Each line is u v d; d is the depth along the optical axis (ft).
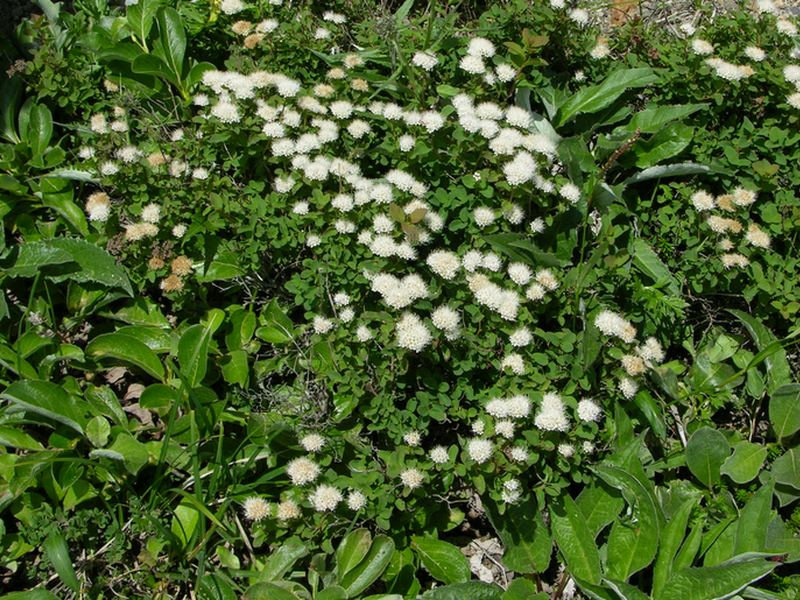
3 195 2.88
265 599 2.19
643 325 2.70
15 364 2.50
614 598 2.25
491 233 2.54
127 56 3.01
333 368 2.43
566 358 2.39
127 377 2.75
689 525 2.49
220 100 2.68
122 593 2.32
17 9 3.42
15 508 2.35
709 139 2.90
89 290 2.72
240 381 2.54
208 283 2.75
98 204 2.64
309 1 3.18
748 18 3.05
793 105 2.79
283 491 2.40
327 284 2.46
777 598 2.22
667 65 3.03
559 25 3.03
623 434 2.48
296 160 2.54
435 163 2.64
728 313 2.89
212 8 3.17
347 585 2.23
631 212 2.83
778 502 2.58
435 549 2.39
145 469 2.47
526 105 2.99
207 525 2.40
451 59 2.98
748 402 2.78
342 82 2.84
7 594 2.19
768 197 2.87
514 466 2.23
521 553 2.39
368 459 2.42
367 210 2.51
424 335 2.24
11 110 3.08
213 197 2.54
